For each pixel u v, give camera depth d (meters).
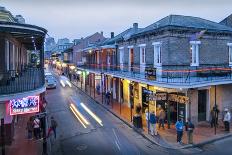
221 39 24.73
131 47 28.67
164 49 22.36
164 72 22.30
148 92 23.19
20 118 24.06
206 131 19.88
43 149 15.38
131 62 29.42
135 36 26.92
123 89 31.17
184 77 22.05
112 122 23.17
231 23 33.09
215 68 23.52
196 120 21.47
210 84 20.41
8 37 17.41
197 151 16.20
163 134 19.28
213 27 24.53
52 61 111.12
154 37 23.88
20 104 14.34
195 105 21.39
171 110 21.88
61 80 57.44
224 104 23.36
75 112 27.23
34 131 18.59
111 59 35.66
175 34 22.12
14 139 18.42
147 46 25.14
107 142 17.94
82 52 53.03
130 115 25.09
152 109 23.81
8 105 14.65
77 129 21.03
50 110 28.25
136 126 20.73
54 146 17.28
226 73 23.62
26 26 13.78
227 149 16.44
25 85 15.63
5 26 13.05
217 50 24.52
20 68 25.48
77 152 16.17
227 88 23.50
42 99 23.05
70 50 66.94
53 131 19.55
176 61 22.20
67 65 68.62
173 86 19.19
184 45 22.53
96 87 41.00
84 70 45.75
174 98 20.17
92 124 22.52
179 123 17.47
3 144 14.12
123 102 31.17
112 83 34.97
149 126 19.81
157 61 23.58
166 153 15.89
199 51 23.33
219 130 20.11
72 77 60.72
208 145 17.23
